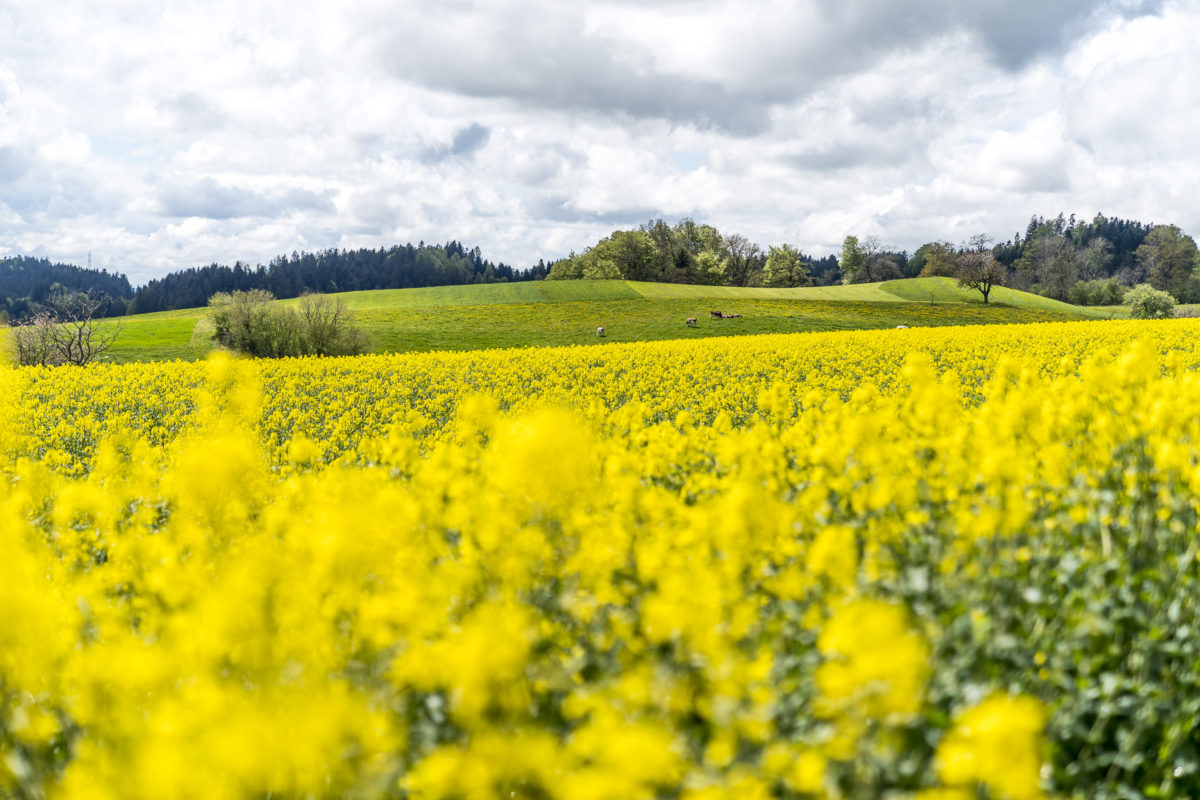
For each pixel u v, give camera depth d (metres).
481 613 2.65
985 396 14.70
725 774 2.47
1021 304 95.06
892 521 4.26
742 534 3.53
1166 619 3.52
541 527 4.07
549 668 3.02
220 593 2.71
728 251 128.88
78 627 3.42
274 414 15.56
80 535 5.47
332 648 3.03
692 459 6.82
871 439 5.41
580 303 78.69
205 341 52.78
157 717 2.30
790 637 3.34
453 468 5.81
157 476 7.25
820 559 3.30
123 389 22.50
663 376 23.12
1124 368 6.32
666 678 2.75
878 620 2.30
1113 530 4.29
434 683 2.59
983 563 3.63
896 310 74.75
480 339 58.50
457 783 2.25
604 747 2.16
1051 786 2.75
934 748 2.65
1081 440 5.73
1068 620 3.37
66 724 2.91
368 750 2.51
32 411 17.75
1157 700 3.03
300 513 5.10
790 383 19.67
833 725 2.61
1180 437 5.07
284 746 2.10
